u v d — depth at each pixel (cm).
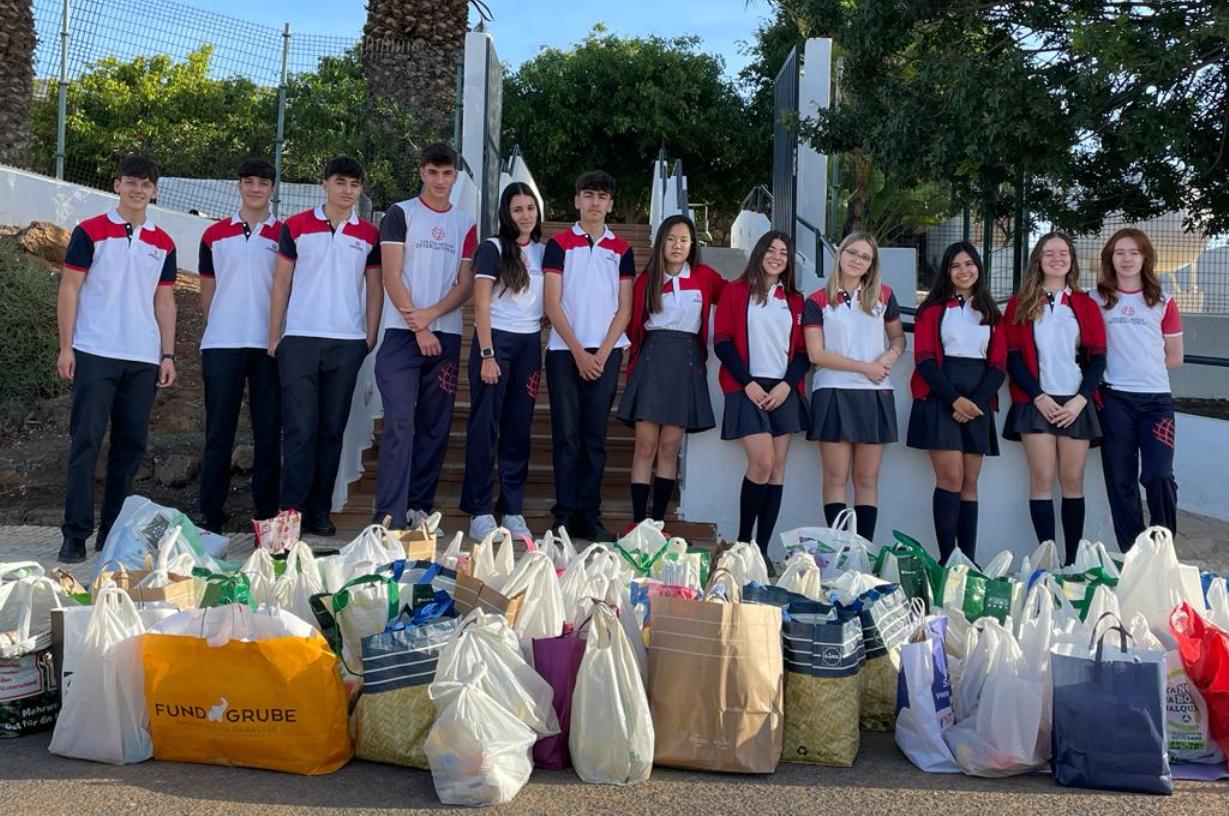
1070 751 395
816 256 1127
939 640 441
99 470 850
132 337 685
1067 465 675
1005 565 544
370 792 375
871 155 1062
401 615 423
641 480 708
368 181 1320
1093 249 1125
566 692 403
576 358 695
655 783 389
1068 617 456
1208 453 928
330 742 393
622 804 369
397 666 399
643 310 700
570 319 706
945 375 673
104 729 396
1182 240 1212
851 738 413
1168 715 417
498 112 1372
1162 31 854
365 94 1435
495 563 499
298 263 703
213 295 727
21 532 754
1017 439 692
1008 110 877
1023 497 726
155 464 848
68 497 673
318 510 730
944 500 680
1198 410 1117
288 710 388
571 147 2575
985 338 673
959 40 973
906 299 1348
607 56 2528
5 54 1280
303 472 705
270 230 727
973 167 938
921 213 1788
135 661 403
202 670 393
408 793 375
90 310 679
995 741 401
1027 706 401
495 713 371
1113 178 1040
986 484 727
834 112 1103
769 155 2486
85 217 1233
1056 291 675
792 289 687
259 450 736
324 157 1353
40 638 426
